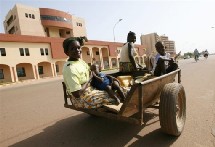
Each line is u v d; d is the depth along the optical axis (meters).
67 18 50.34
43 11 45.56
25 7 43.06
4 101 8.76
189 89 7.52
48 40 31.73
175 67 4.62
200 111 4.63
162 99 3.15
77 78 3.11
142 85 2.69
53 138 3.71
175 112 3.09
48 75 33.38
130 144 3.19
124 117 2.84
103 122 4.38
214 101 5.43
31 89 13.23
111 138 3.49
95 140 3.46
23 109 6.46
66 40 3.39
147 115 4.56
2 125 4.83
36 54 30.14
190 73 13.81
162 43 4.88
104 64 45.41
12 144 3.62
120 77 4.57
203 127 3.66
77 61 3.38
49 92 10.28
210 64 21.78
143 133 3.59
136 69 5.17
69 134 3.84
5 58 26.14
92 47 40.41
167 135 3.43
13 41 26.95
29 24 43.53
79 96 3.11
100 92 3.29
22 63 29.58
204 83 8.64
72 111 5.59
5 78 27.80
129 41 5.23
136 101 3.06
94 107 3.20
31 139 3.78
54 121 4.77
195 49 32.81
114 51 47.03
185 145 3.02
